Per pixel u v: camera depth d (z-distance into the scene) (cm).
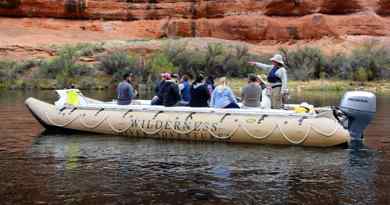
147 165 1630
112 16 9119
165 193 1315
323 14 8612
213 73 6844
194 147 1938
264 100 2112
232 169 1577
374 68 6712
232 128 1998
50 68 6431
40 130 2356
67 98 2316
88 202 1241
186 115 2059
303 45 8319
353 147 1950
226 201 1251
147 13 9169
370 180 1443
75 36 8488
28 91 5319
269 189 1353
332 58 7056
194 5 9088
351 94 2038
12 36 8025
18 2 8838
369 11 8606
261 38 8600
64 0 8981
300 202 1242
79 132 2241
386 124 2622
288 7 8688
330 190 1343
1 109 3312
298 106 2047
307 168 1593
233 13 8856
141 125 2117
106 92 5138
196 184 1400
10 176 1480
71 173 1520
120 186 1378
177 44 7312
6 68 6412
